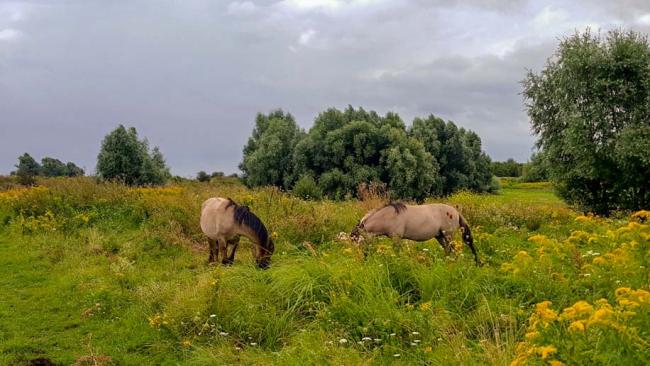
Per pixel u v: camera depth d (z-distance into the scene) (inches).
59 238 449.4
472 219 462.3
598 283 201.0
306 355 192.1
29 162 1927.9
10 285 335.3
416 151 1460.4
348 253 293.3
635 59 691.4
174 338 235.0
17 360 219.6
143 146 1451.8
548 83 780.6
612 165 691.4
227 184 880.3
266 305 244.5
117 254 408.8
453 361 168.9
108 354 225.8
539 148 813.2
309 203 546.0
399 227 310.8
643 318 138.4
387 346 193.8
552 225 451.2
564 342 135.0
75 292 312.3
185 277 324.5
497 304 212.7
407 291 245.0
